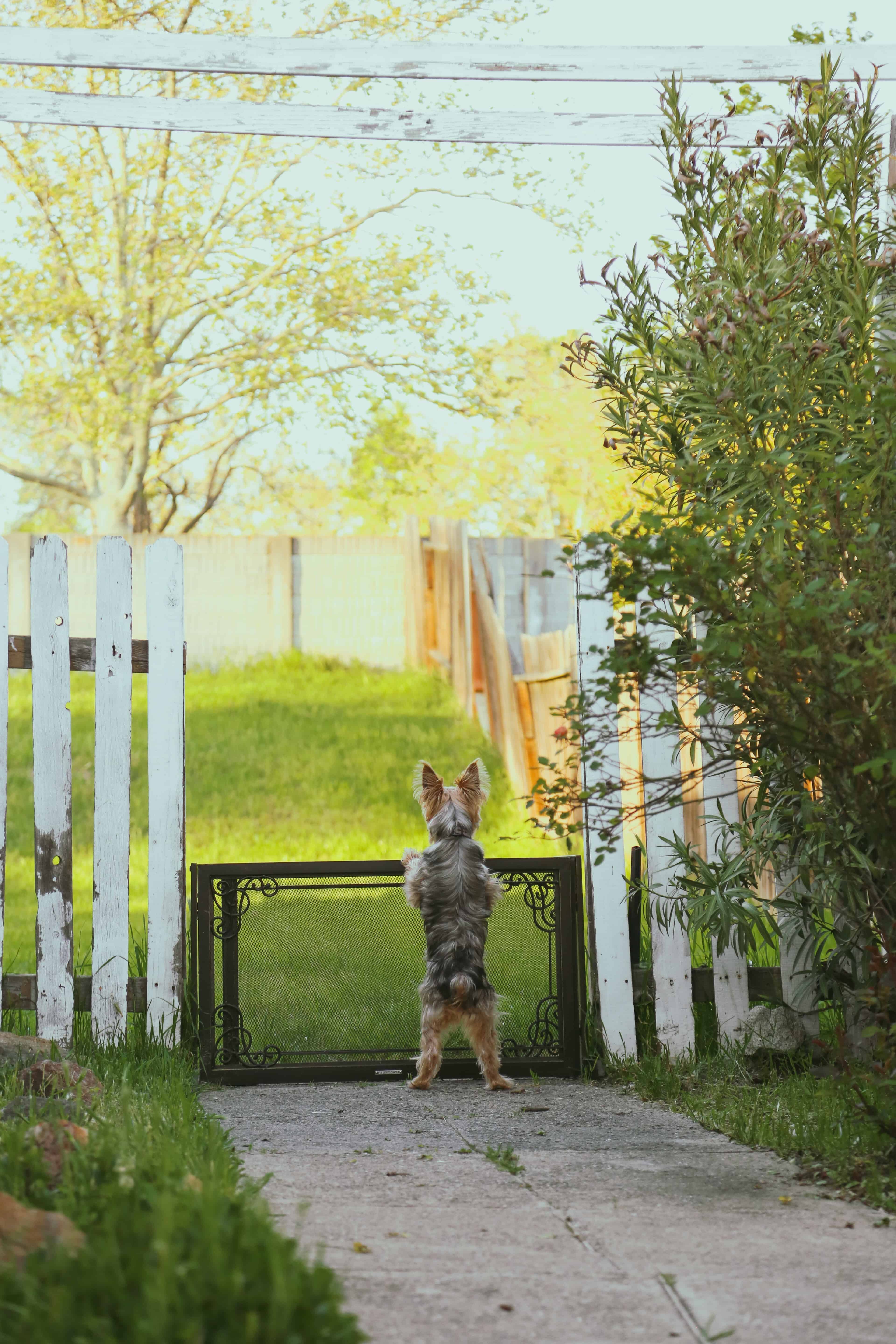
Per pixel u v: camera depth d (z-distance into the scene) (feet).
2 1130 12.07
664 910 20.02
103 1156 10.89
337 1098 18.66
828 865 15.98
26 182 60.80
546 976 21.83
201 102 21.97
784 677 12.41
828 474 13.08
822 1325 9.08
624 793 24.45
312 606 58.34
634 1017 20.10
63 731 19.72
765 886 23.18
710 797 15.79
